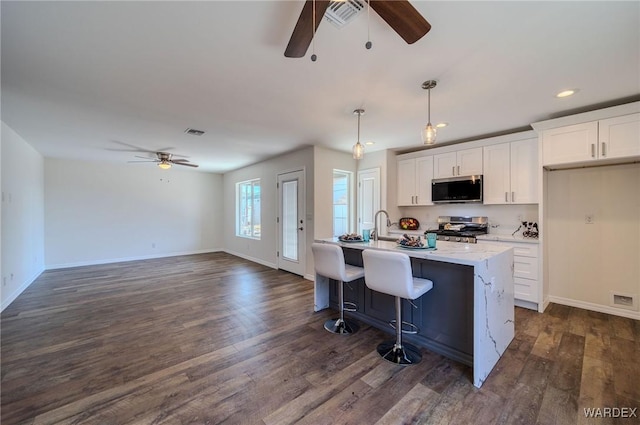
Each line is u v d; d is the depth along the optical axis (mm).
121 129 3656
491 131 3783
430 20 1572
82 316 3182
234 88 2459
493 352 2119
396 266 2084
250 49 1873
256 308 3434
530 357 2260
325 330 2803
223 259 6723
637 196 3029
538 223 3395
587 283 3322
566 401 1757
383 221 4910
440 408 1707
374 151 5031
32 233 4703
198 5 1468
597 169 3248
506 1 1437
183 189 7348
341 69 2131
